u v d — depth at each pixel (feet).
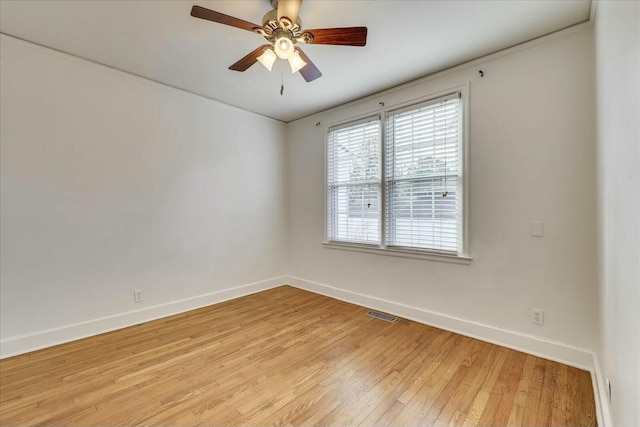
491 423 5.25
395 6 6.37
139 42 7.77
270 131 13.97
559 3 6.30
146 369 6.98
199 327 9.46
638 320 2.84
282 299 12.37
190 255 11.11
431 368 7.00
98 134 8.93
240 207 12.77
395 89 10.41
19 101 7.63
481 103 8.50
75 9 6.45
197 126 11.28
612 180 4.46
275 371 6.91
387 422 5.29
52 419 5.33
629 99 3.24
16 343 7.57
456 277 9.06
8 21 6.88
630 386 3.25
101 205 9.00
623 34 3.50
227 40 7.68
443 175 9.33
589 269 6.89
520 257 7.88
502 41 7.69
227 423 5.26
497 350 7.86
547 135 7.44
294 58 6.53
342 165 12.38
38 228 7.92
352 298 11.91
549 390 6.13
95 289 8.89
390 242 10.72
